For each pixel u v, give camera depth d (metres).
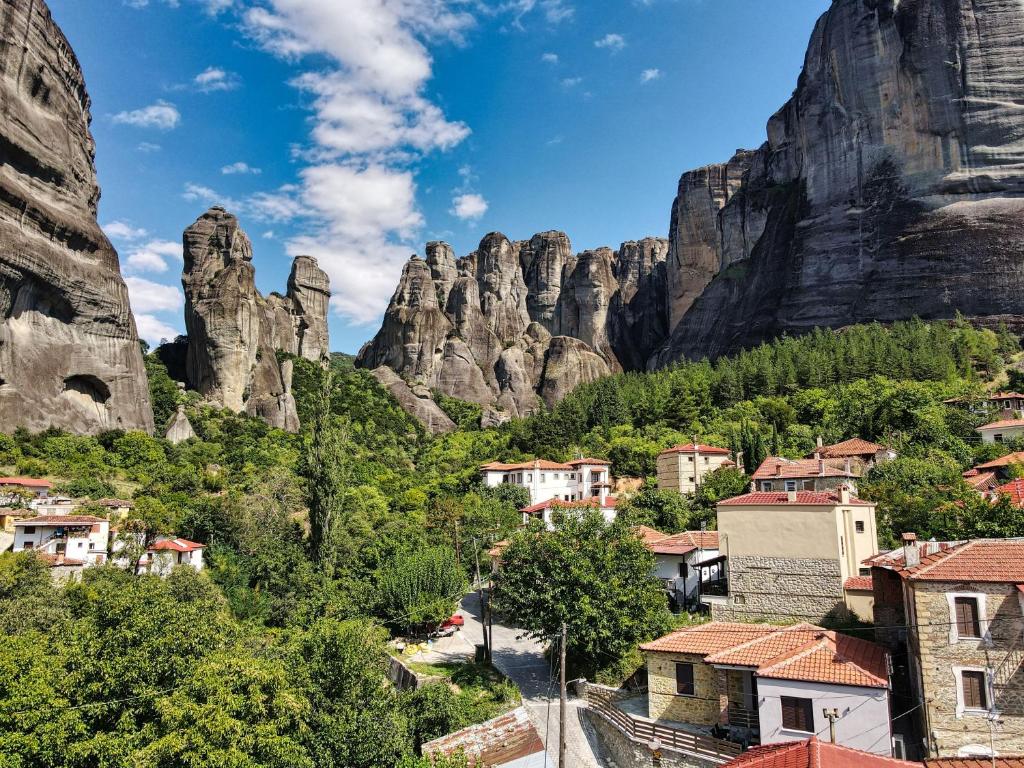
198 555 62.72
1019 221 115.06
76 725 22.97
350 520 71.25
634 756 29.59
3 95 85.19
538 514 76.00
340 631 34.06
